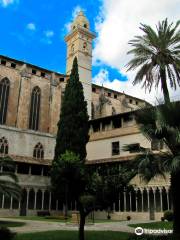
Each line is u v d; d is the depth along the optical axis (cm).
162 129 1905
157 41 2994
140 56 3062
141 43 3077
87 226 3084
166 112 1872
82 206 1955
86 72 7600
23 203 4875
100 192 1878
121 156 5238
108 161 5034
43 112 6712
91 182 1923
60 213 5138
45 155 6012
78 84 5544
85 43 7869
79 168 2097
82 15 8100
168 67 2995
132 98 8500
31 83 6656
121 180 1900
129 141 5269
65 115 5284
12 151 5578
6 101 6238
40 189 5081
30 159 5184
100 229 2750
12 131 5681
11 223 3111
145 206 4381
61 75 7225
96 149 5834
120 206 4675
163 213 4084
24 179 4950
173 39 2973
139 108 2138
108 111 7506
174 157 1822
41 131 6438
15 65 6538
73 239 2019
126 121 5503
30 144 5856
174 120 1875
